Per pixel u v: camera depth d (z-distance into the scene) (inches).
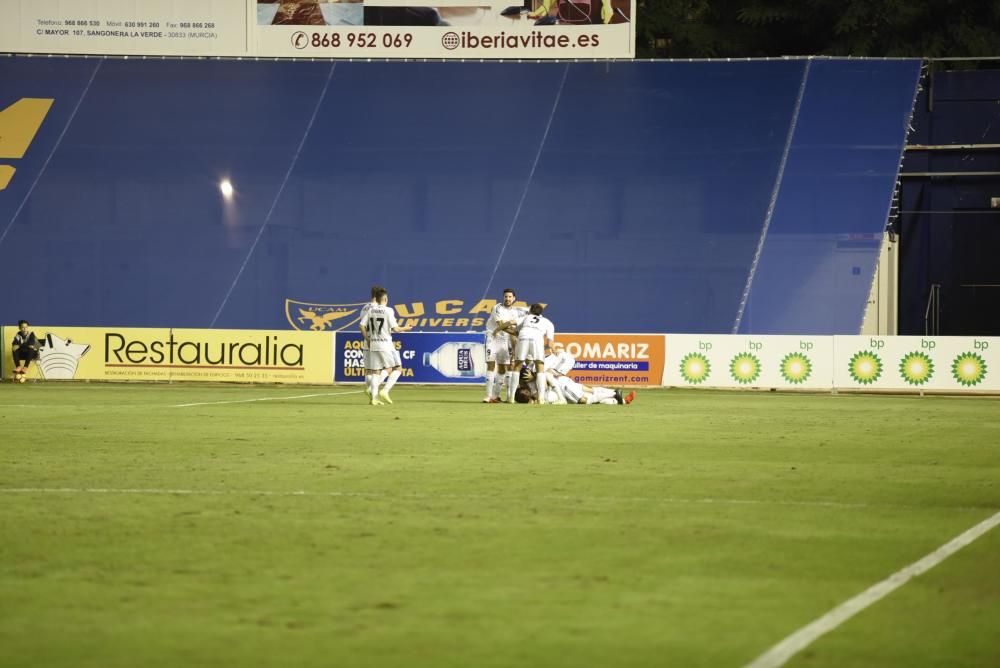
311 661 897.5
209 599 1092.5
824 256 6077.8
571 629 990.4
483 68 7017.7
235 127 6761.8
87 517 1539.1
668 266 6092.5
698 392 4813.0
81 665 886.4
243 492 1770.4
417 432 2785.4
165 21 6870.1
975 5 7770.7
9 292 6102.4
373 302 3821.4
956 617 1033.5
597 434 2773.1
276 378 5196.9
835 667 883.4
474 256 6176.2
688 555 1304.1
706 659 903.1
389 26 6820.9
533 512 1593.3
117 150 6648.6
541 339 3914.9
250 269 6181.1
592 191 6417.3
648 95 6850.4
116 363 5300.2
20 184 6496.1
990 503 1705.2
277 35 6855.3
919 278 6732.3
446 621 1015.6
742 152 6515.8
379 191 6471.5
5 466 2085.4
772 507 1653.5
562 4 6756.9
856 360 4879.4
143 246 6289.4
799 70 6855.3
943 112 6761.8
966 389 4813.0
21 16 6879.9
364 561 1263.5
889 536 1430.9
